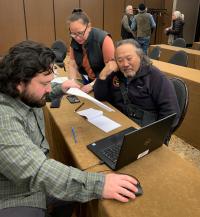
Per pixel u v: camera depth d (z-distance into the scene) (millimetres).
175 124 1637
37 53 943
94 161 1152
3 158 867
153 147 1197
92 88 2096
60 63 3203
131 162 1128
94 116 1620
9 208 1004
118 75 1812
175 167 1106
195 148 2654
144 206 886
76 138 1353
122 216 845
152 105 1758
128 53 1632
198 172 1074
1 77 946
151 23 5930
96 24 7715
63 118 1595
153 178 1033
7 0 6551
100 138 1349
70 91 1553
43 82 976
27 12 6852
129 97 1805
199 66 4137
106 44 2055
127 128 1455
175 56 3693
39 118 1170
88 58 2199
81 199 911
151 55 4508
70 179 894
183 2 8375
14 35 6887
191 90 2555
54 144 1830
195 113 2566
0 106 949
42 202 1070
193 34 9219
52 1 7031
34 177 875
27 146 897
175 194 944
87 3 7422
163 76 1689
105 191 913
